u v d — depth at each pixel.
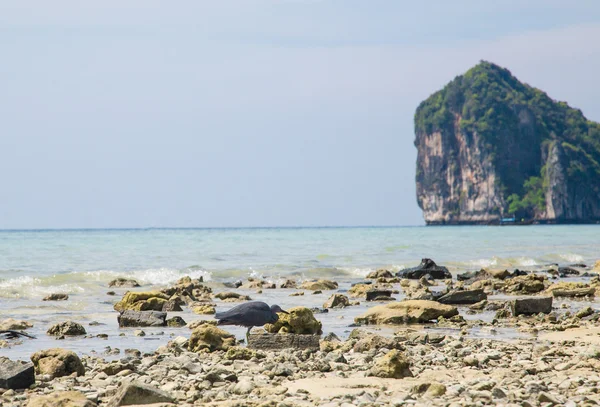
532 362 18.66
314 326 24.16
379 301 38.28
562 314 31.34
